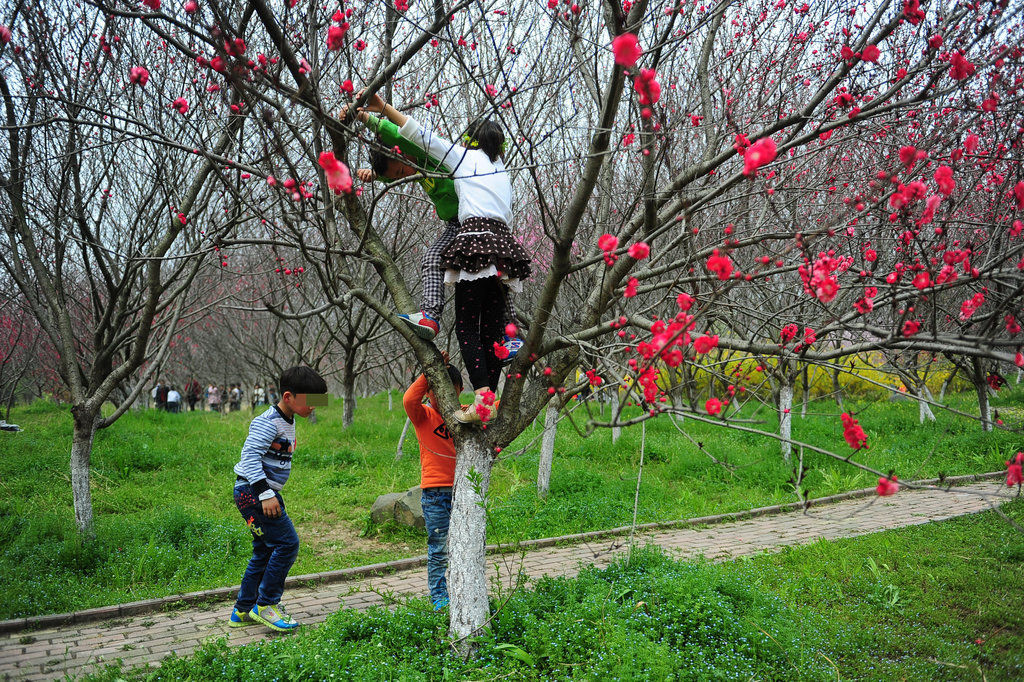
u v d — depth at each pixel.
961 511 7.11
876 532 6.31
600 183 4.71
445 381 3.56
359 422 13.54
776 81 4.82
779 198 4.39
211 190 5.38
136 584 5.38
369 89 3.11
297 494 8.34
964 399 15.16
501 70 2.73
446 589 4.01
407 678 3.13
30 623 4.46
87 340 9.24
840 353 2.70
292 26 3.22
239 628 4.44
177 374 25.22
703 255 2.93
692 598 4.06
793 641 3.71
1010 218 3.00
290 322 14.68
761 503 7.90
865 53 2.66
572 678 3.23
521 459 9.70
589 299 3.63
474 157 3.24
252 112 2.63
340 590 5.34
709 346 2.15
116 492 8.03
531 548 6.44
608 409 12.84
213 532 6.41
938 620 4.27
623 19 2.70
